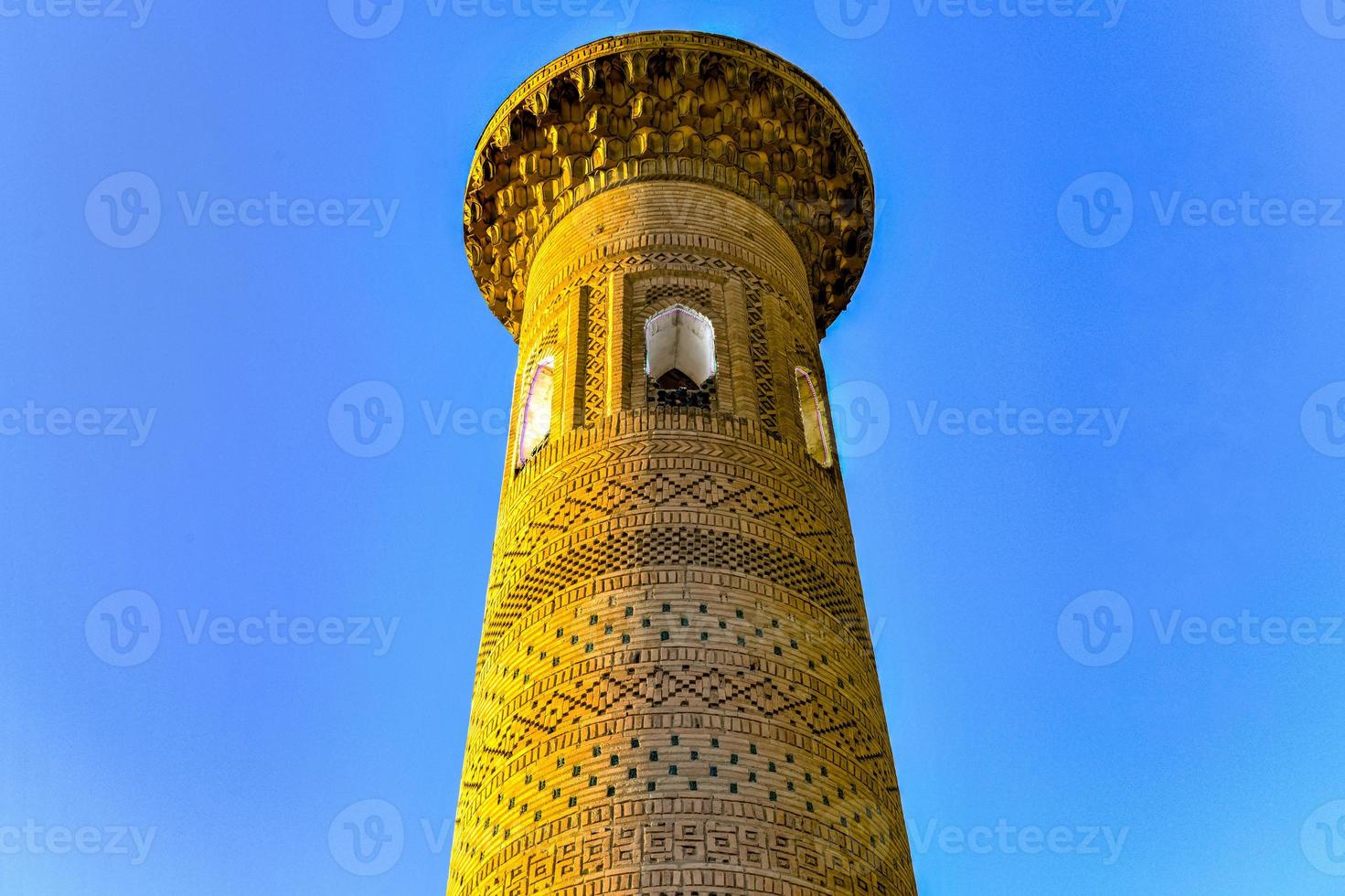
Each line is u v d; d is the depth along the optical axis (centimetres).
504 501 2008
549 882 1442
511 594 1820
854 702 1709
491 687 1750
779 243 2291
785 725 1585
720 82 2308
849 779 1605
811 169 2386
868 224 2461
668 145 2297
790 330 2161
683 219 2192
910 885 1620
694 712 1552
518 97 2370
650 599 1673
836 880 1477
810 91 2377
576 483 1844
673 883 1395
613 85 2305
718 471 1828
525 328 2266
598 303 2105
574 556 1759
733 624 1659
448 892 1631
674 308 2075
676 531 1745
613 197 2250
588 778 1509
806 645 1703
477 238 2480
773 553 1773
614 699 1573
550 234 2317
